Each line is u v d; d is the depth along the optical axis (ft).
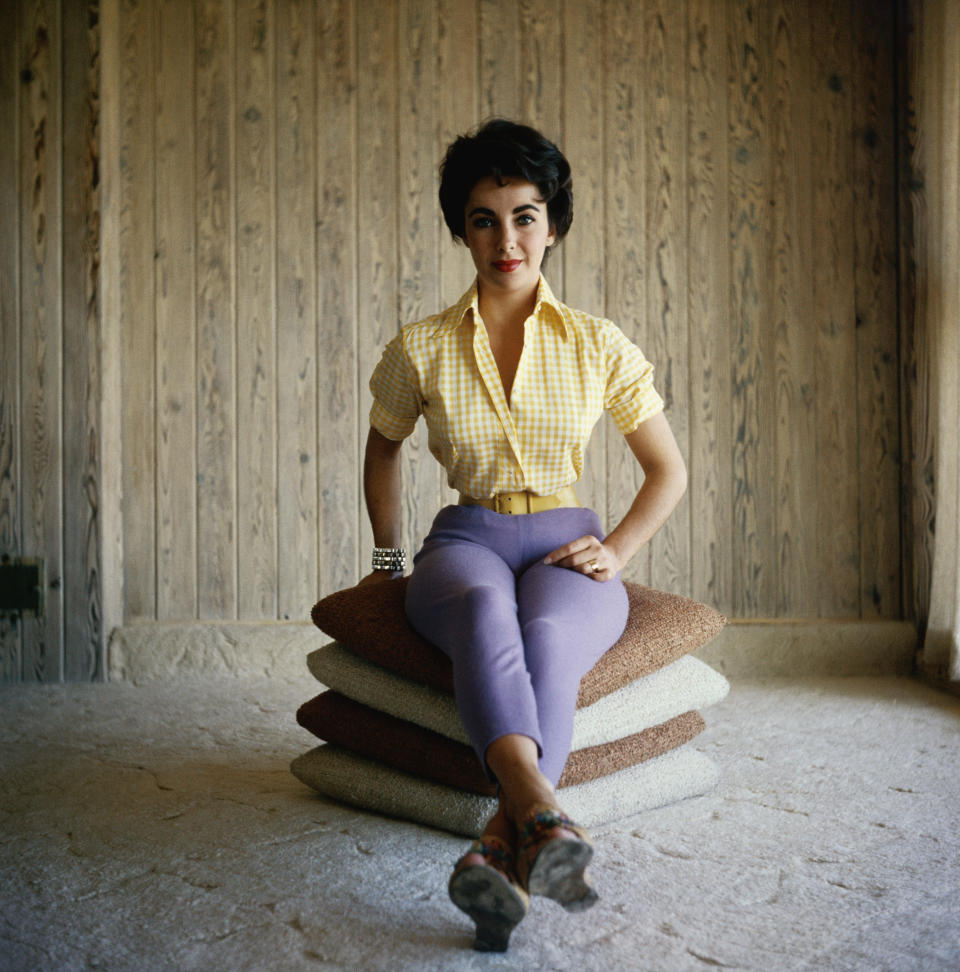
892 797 6.54
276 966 4.21
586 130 11.10
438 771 5.83
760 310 11.16
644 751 6.24
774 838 5.77
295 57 10.97
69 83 10.36
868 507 11.19
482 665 4.78
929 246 10.27
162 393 10.92
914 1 10.59
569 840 3.94
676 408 11.14
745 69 11.15
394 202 11.03
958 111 9.46
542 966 4.23
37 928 4.56
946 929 4.59
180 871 5.22
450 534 6.15
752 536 11.15
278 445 11.00
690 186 11.14
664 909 4.80
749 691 10.00
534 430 6.04
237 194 10.96
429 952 4.34
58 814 6.15
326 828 5.89
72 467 10.44
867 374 11.20
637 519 6.15
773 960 4.29
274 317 10.99
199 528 10.96
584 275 11.09
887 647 10.91
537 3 11.06
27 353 10.39
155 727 8.52
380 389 6.56
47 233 10.37
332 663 6.38
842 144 11.17
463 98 11.05
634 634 6.29
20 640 10.46
